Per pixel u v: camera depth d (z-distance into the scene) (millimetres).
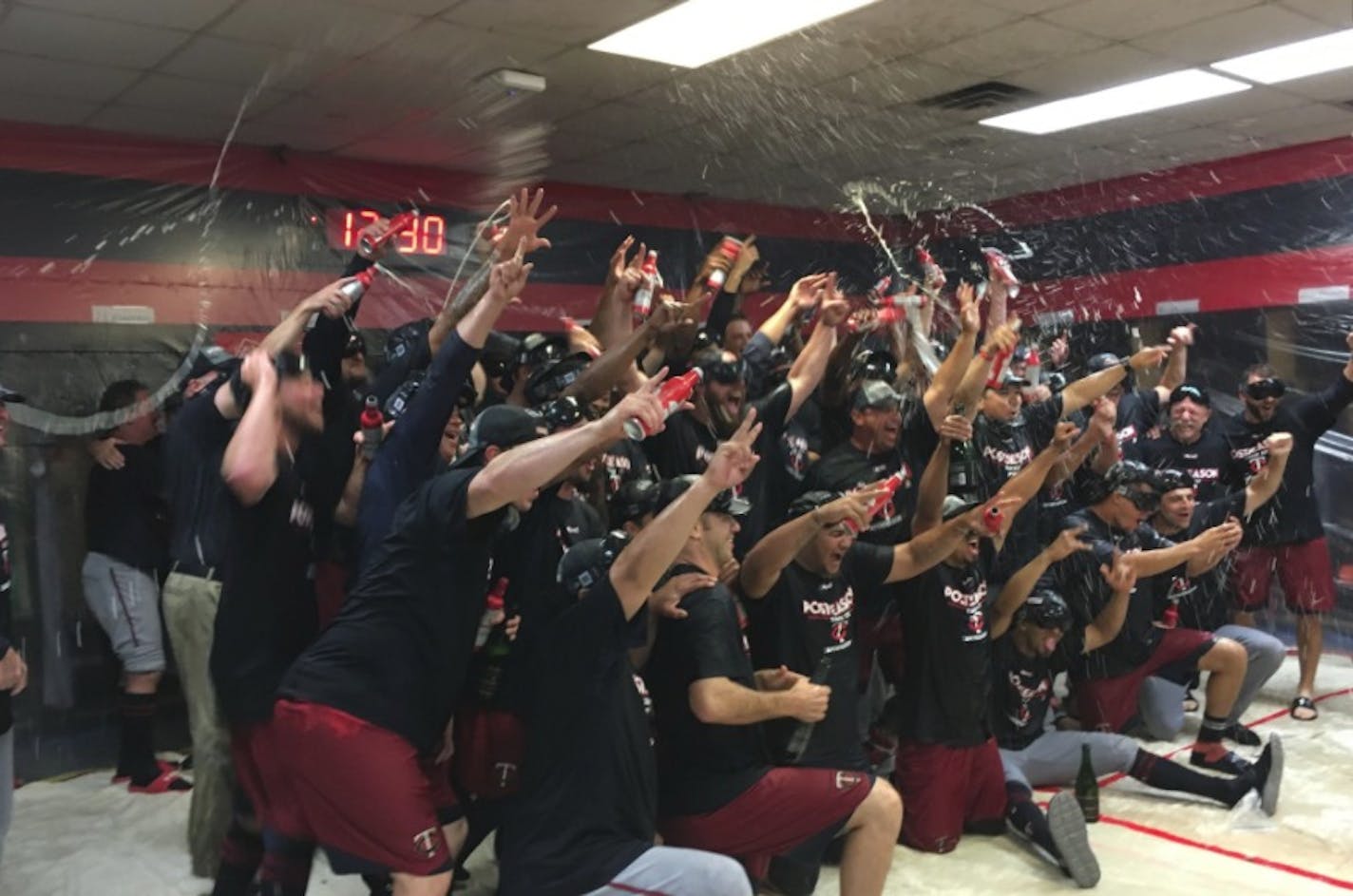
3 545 2836
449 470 2160
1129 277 6762
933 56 4434
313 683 2031
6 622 2828
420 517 2035
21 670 2688
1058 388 4883
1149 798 3852
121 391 4324
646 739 2242
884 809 2537
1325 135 5895
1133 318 6770
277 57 3996
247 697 2309
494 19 3789
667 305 2957
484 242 5398
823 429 4109
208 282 5016
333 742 1985
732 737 2553
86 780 4195
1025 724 3713
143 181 4855
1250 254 6297
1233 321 6379
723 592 2518
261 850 2531
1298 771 4117
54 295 4590
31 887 3137
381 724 2010
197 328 4973
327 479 2643
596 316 3549
